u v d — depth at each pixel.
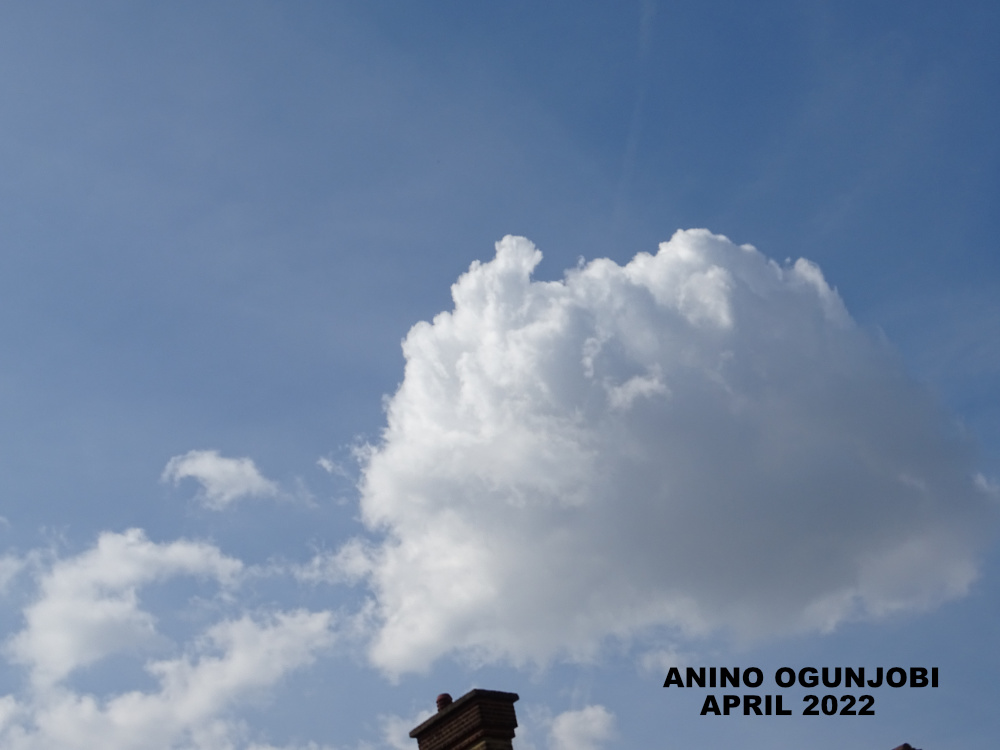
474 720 17.48
